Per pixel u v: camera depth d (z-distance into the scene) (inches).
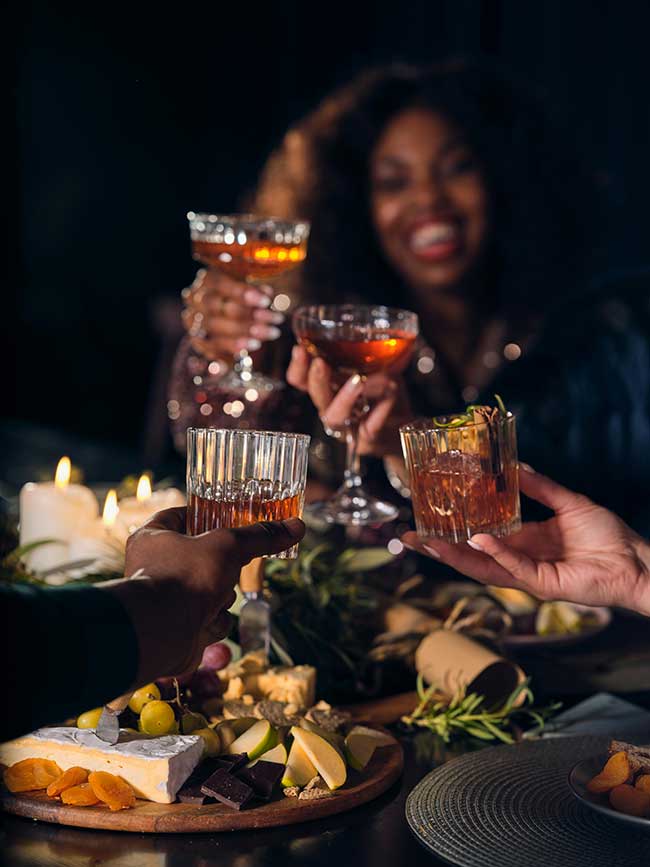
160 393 149.5
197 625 41.0
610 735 59.0
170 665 40.4
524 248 122.0
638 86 188.4
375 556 75.2
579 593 58.4
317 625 68.1
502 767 54.6
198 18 360.2
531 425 119.6
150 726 52.1
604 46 193.8
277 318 86.8
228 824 48.1
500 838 47.3
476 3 221.8
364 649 69.7
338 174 121.6
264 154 347.6
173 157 386.3
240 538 43.0
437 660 64.5
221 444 49.9
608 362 119.7
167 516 49.4
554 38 203.2
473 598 75.7
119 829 47.8
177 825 47.8
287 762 52.2
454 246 119.5
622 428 118.9
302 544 75.3
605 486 119.3
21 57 385.1
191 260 399.9
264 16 334.3
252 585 63.3
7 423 396.2
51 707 36.8
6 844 46.6
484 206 119.3
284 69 317.1
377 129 119.2
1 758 51.2
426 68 124.8
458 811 49.8
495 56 218.4
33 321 406.3
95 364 406.6
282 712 57.4
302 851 46.6
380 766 54.2
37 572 70.6
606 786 49.1
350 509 74.3
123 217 399.9
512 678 63.8
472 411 58.0
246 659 62.4
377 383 77.0
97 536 72.0
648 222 186.5
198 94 372.8
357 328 70.0
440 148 117.3
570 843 46.8
